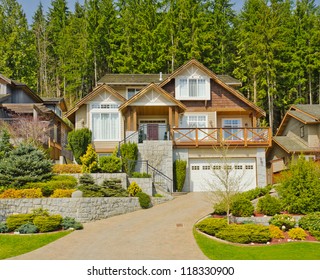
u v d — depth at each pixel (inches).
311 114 1332.4
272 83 1835.6
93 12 2116.1
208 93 1243.2
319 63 1838.1
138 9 2166.6
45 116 1284.4
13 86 1444.4
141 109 1188.5
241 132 1162.0
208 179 1116.5
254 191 933.8
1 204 748.6
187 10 1951.3
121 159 1032.2
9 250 590.6
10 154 911.0
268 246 625.3
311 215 723.4
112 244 618.8
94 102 1218.0
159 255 563.2
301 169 805.9
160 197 934.4
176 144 1114.7
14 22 2283.5
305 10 2034.9
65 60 2337.6
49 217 703.7
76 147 1138.7
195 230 698.2
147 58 1921.8
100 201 803.4
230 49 2080.5
